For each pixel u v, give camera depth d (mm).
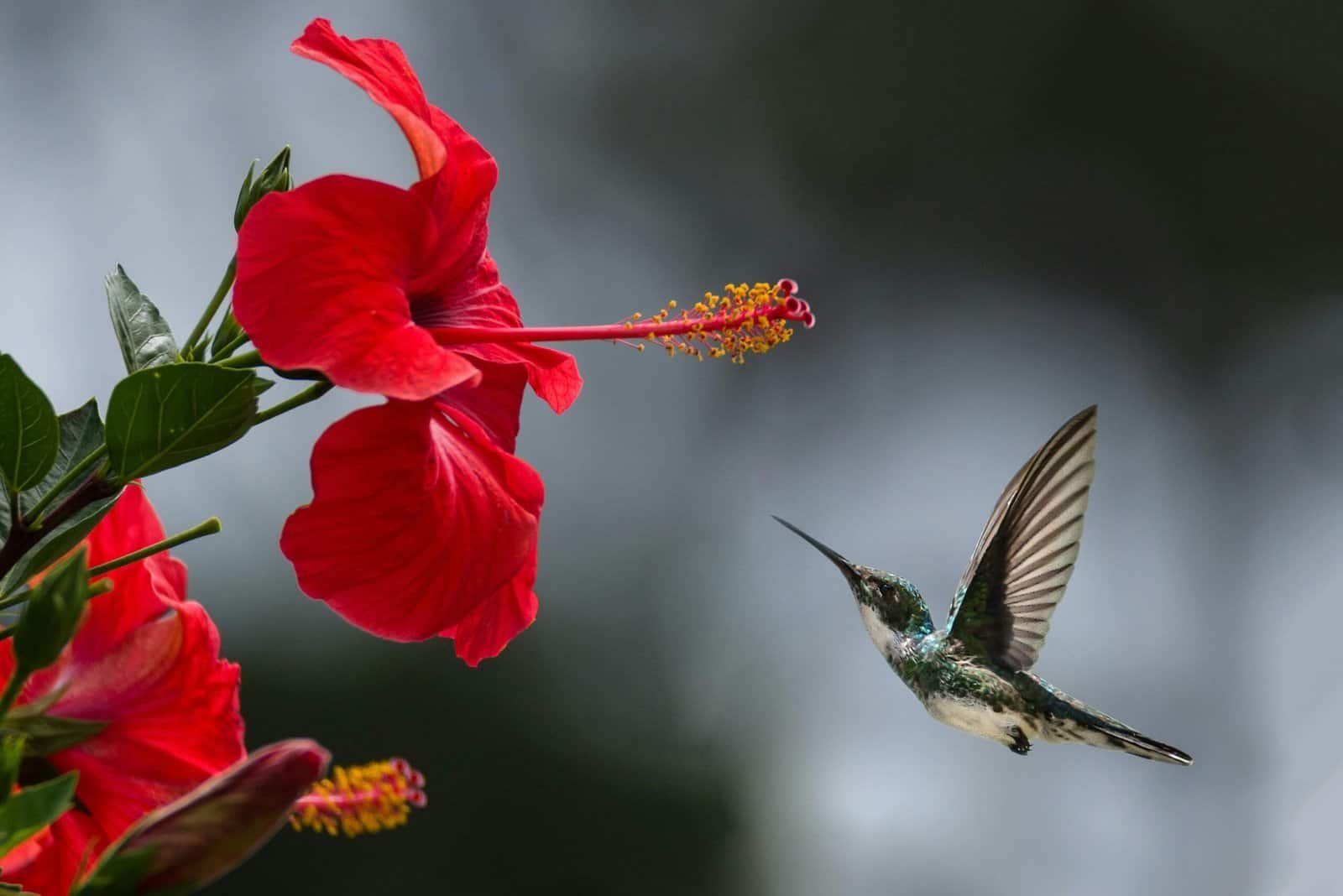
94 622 3225
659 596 11930
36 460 2918
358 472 3174
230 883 9641
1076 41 15492
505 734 10539
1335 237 15367
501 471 3541
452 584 3330
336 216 3162
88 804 3189
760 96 15695
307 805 2990
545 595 11508
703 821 10906
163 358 3234
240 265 3070
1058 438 6211
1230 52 15242
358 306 3111
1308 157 15367
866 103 15617
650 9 15672
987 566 6328
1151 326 15391
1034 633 6270
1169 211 15625
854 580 6504
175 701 3266
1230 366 15367
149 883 2592
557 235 15406
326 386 3139
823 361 14836
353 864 9906
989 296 15492
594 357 13703
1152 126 15570
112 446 2924
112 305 3230
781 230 15562
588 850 10523
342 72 3322
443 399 3594
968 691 6219
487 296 3861
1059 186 15656
